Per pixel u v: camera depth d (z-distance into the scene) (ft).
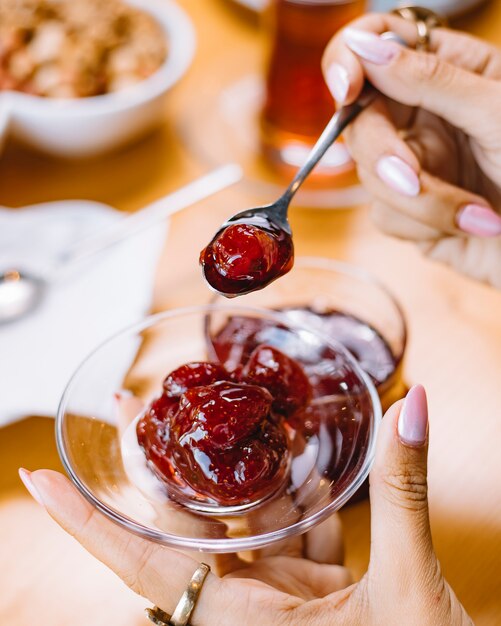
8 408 1.39
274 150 1.91
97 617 1.27
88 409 1.19
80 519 1.10
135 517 1.11
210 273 1.19
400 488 1.07
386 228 1.59
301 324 1.30
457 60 1.50
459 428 1.48
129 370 1.25
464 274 1.65
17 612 1.27
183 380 1.17
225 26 2.30
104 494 1.12
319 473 1.17
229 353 1.30
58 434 1.12
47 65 1.83
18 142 1.85
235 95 2.08
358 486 1.11
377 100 1.40
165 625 1.10
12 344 1.48
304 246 1.73
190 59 1.90
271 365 1.20
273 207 1.29
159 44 1.94
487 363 1.57
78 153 1.84
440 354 1.58
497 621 1.27
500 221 1.38
